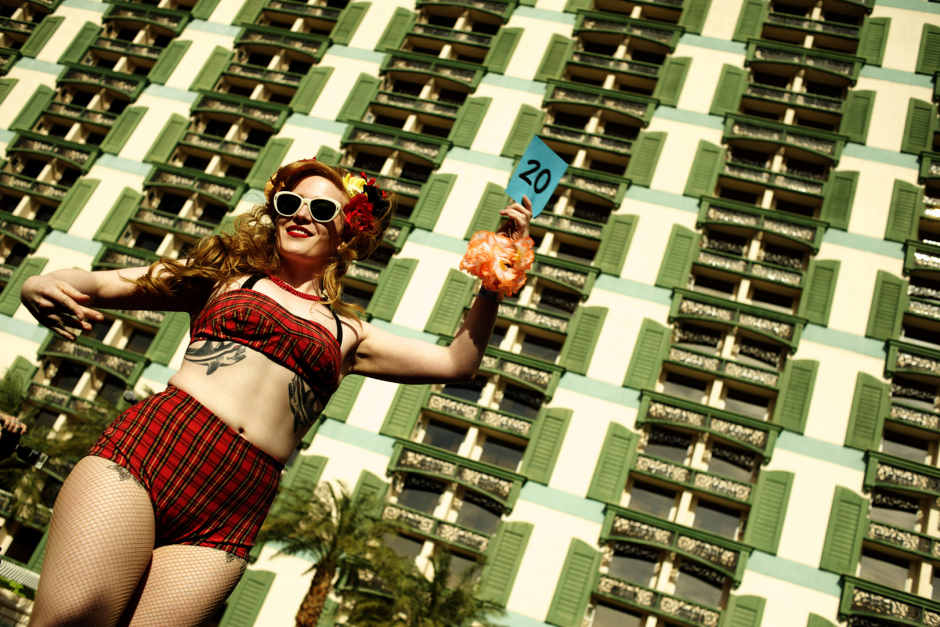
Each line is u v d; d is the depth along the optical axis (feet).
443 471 82.43
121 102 120.67
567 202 98.53
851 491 77.46
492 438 87.45
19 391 89.20
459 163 102.22
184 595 5.10
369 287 96.84
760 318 86.69
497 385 88.53
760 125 98.27
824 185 93.97
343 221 6.74
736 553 75.72
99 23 125.90
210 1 123.44
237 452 5.36
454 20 118.42
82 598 4.55
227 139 110.11
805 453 79.87
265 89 116.06
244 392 5.51
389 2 118.21
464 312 91.50
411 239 97.14
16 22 127.03
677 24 108.27
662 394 83.56
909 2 104.42
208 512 5.26
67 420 83.97
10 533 85.40
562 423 83.46
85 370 96.68
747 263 90.48
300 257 6.42
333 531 68.13
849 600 72.64
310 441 84.89
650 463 81.05
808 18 105.40
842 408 81.76
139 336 99.14
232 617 78.07
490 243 7.18
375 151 106.32
